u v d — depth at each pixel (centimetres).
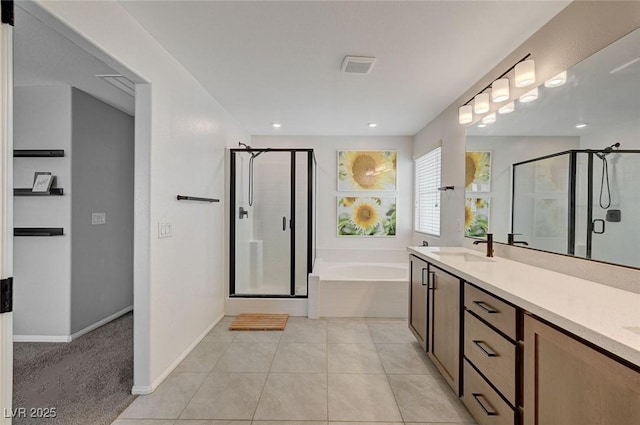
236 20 191
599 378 95
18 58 241
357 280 364
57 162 299
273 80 279
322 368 245
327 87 295
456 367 196
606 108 150
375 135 486
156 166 218
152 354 215
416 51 226
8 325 106
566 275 174
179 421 183
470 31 200
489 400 158
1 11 103
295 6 177
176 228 249
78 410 193
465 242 298
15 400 204
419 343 277
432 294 239
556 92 183
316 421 183
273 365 250
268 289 393
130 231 384
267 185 403
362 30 200
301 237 394
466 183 296
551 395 115
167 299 235
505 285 152
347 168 488
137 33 195
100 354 269
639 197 133
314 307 357
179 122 252
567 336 107
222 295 364
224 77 275
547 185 191
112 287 354
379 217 487
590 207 159
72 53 232
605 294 136
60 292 297
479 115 273
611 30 148
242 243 396
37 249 297
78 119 307
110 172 351
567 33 175
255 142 490
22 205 299
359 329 325
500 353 148
